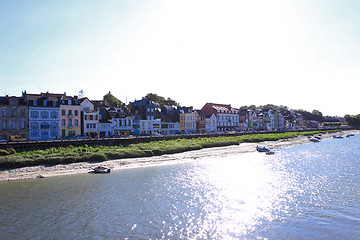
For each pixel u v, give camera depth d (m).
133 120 89.38
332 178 38.00
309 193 30.84
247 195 30.22
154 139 70.94
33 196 29.45
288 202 27.86
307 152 68.88
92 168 43.12
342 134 148.00
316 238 20.08
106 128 78.88
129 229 21.47
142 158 52.50
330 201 28.02
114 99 113.00
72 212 24.84
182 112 104.38
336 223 22.58
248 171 43.22
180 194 30.41
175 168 45.34
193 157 56.84
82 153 48.06
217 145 74.56
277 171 43.28
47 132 67.31
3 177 37.09
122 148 56.62
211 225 22.38
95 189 32.16
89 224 22.33
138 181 36.12
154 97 134.00
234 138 89.50
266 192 31.36
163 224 22.45
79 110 72.75
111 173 41.09
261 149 69.75
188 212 25.05
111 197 29.19
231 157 58.81
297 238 20.12
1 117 61.16
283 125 182.62
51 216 23.92
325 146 84.69
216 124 122.38
